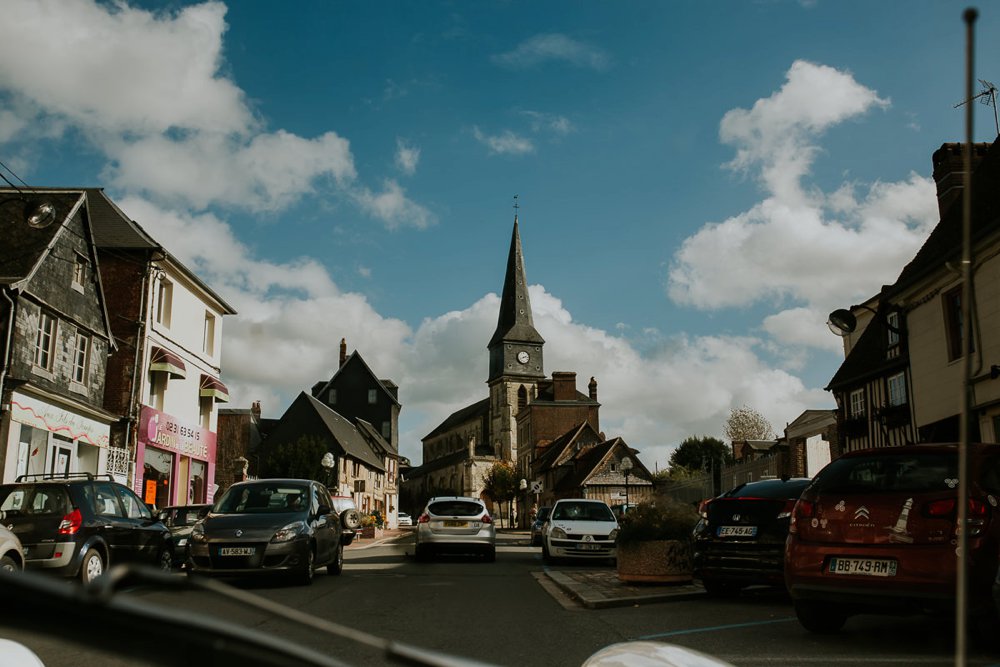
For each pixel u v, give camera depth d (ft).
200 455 105.29
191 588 4.03
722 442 267.59
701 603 34.60
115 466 82.58
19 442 65.67
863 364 77.20
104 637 3.54
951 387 56.59
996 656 21.40
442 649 23.75
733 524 35.29
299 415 189.78
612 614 31.55
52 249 71.82
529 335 338.75
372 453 232.94
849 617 29.27
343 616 30.89
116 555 40.91
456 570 57.26
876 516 23.20
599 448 223.71
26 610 3.43
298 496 46.55
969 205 4.37
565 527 64.18
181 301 100.17
